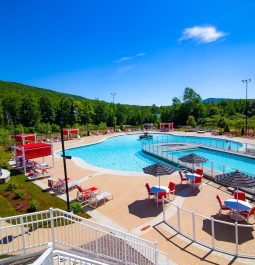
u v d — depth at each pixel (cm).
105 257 941
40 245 950
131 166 2858
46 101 7850
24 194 1670
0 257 934
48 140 4362
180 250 1049
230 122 6344
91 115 8231
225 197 1652
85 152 3703
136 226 1273
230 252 1016
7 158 2572
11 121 6669
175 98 9025
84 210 1480
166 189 1650
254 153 2989
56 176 2238
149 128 6750
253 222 1272
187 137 4966
